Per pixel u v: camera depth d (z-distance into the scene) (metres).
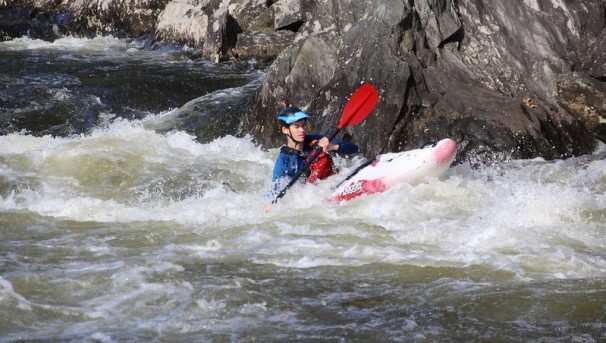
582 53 19.44
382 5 19.03
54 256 10.96
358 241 11.27
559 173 15.87
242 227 12.15
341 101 18.19
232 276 10.02
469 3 20.09
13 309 9.12
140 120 20.61
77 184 15.19
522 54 19.36
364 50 18.62
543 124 17.86
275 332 8.49
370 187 13.46
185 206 13.38
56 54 27.16
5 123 20.30
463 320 8.71
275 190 13.70
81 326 8.73
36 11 32.22
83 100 21.72
